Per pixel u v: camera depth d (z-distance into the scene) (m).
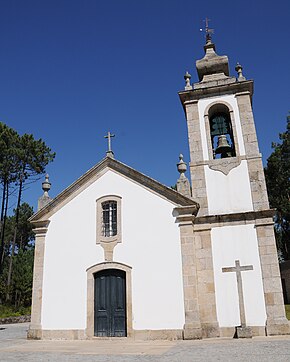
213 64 16.66
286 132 37.41
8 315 26.89
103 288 13.74
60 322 13.62
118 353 9.64
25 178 33.31
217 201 14.41
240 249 13.45
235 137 15.16
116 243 13.92
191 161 15.18
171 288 12.91
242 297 12.85
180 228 13.46
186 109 16.16
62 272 14.21
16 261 33.38
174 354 9.11
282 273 33.94
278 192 36.69
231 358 8.16
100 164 15.02
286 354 8.42
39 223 15.04
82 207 14.80
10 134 32.00
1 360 8.81
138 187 14.36
